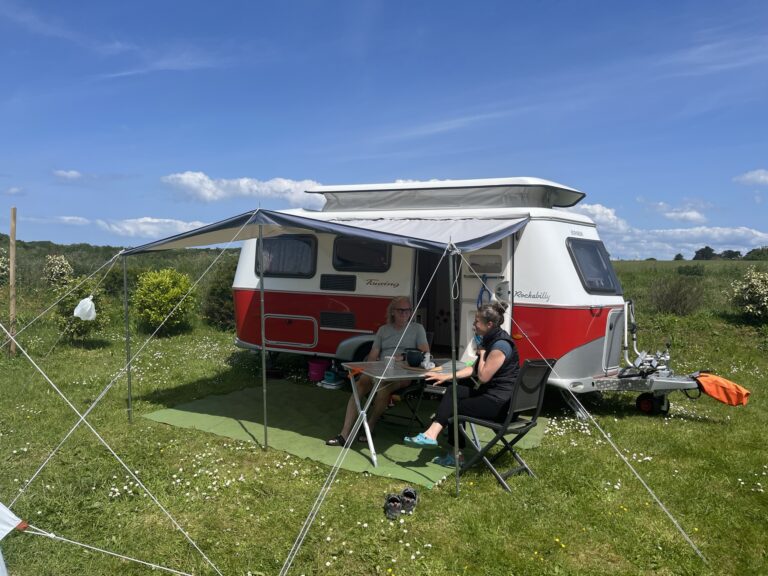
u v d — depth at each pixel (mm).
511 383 4738
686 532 3979
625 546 3777
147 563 3564
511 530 3951
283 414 6598
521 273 6480
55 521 4055
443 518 4121
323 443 5609
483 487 4625
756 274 11789
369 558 3619
